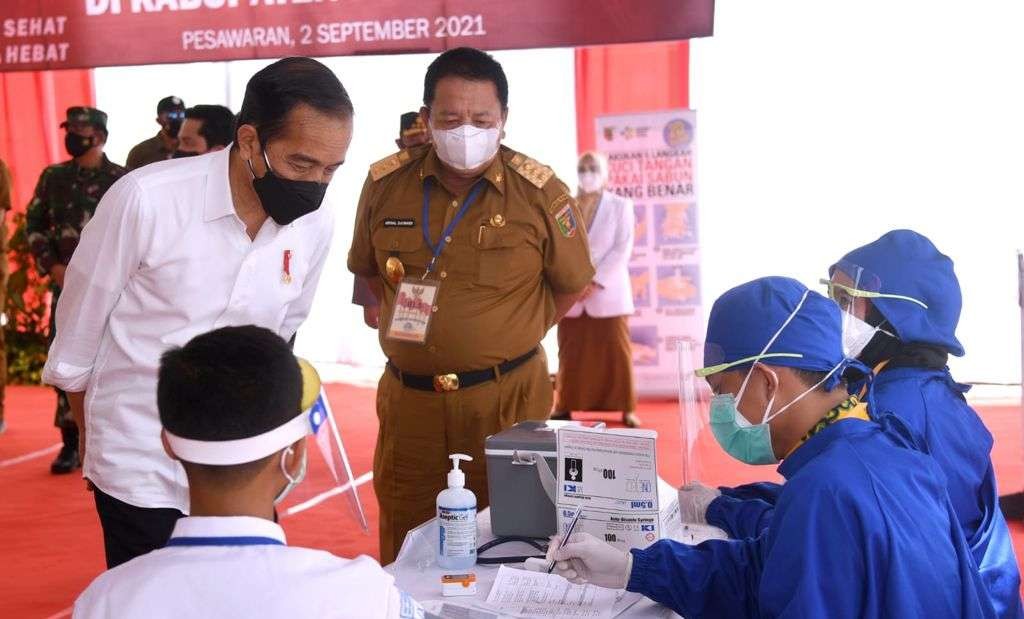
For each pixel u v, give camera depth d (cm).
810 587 173
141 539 241
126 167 545
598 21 461
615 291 697
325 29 487
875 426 192
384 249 331
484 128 307
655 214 774
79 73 932
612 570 209
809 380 192
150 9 504
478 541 241
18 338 905
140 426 238
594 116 846
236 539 138
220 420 138
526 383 328
